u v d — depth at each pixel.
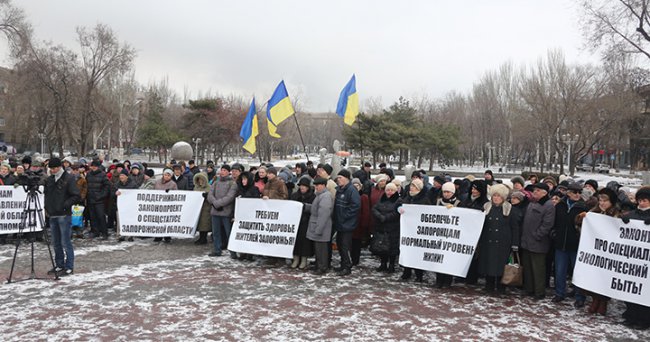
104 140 75.50
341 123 87.38
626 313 6.20
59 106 43.41
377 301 6.88
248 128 13.94
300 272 8.58
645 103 45.62
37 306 6.27
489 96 66.19
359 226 9.23
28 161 11.34
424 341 5.36
